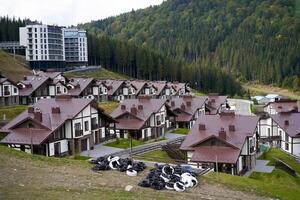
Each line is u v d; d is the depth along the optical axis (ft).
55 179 110.73
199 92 624.18
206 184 120.98
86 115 207.31
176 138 255.09
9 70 435.12
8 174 109.91
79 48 611.88
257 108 462.60
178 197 105.09
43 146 183.83
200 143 178.29
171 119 296.30
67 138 195.62
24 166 120.78
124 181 114.93
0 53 490.90
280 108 333.62
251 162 189.16
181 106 304.30
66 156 190.39
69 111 198.18
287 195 129.39
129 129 241.14
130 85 413.80
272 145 270.67
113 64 622.95
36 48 549.54
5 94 304.09
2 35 594.24
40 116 188.24
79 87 362.94
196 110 305.53
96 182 111.75
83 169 125.29
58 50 577.02
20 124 188.03
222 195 112.47
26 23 636.89
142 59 607.37
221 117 195.00
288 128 259.60
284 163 202.59
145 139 249.14
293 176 189.37
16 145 180.75
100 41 622.95
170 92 458.09
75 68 555.28
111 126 245.65
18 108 278.46
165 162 173.88
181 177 118.11
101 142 226.17
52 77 358.23
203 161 167.63
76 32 611.47
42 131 184.55
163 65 622.95
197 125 192.95
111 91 395.34
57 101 207.10
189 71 646.74
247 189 121.70
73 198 93.86
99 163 130.72
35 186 101.45
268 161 200.54
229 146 175.42
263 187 130.31
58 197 93.50
